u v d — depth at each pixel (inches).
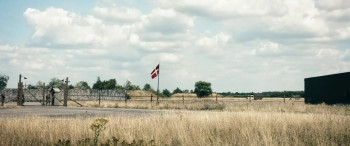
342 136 361.4
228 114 553.9
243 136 347.9
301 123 443.8
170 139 333.1
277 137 354.3
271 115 523.5
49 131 365.1
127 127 401.4
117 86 3395.7
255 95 2844.5
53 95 1371.8
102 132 359.3
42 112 842.8
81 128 383.6
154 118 498.0
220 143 322.3
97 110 979.3
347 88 1320.1
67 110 967.6
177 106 1118.4
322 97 1540.4
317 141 324.5
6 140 315.3
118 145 301.0
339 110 896.3
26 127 385.1
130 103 1268.5
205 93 4544.8
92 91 2498.8
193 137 338.6
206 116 497.4
